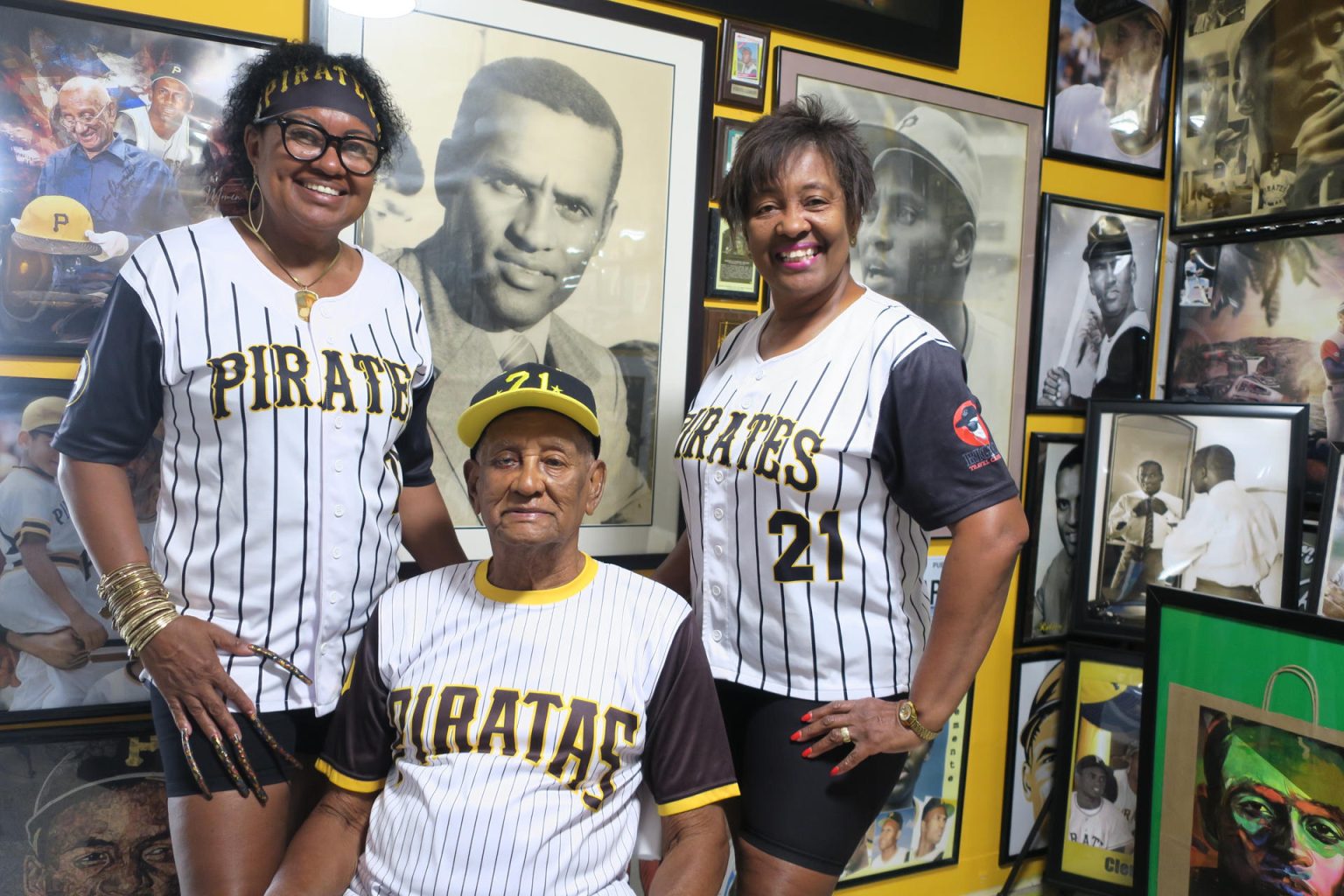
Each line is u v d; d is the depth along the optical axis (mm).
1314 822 1771
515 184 1764
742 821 1406
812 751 1311
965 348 2270
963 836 2381
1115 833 2316
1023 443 2377
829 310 1386
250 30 1577
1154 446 2283
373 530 1266
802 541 1300
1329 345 2160
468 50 1700
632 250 1886
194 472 1160
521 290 1788
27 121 1448
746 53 1942
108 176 1501
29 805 1526
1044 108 2324
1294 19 2211
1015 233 2307
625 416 1911
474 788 1139
